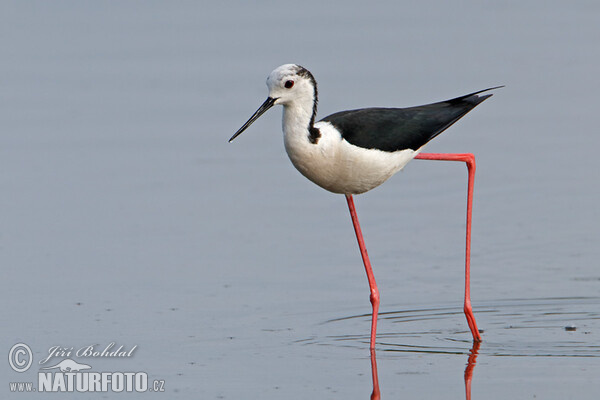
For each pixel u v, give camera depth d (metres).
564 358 9.71
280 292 11.59
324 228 13.55
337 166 10.06
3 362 9.81
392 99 17.17
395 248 12.88
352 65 18.67
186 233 13.34
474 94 11.16
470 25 20.78
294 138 9.95
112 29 20.94
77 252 12.66
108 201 14.37
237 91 18.16
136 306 11.13
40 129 16.86
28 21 21.22
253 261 12.47
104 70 19.16
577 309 11.01
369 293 11.63
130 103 17.86
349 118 10.23
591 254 12.45
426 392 8.98
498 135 16.41
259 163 15.85
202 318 10.85
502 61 18.94
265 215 13.97
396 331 10.58
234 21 21.19
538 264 12.24
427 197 14.54
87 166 15.59
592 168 15.12
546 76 18.36
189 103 17.81
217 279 11.93
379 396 8.91
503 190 14.62
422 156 10.83
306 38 20.12
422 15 21.44
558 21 20.95
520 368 9.50
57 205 14.19
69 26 21.02
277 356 9.90
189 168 15.60
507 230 13.30
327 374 9.45
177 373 9.49
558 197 14.26
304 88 9.84
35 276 11.94
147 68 19.17
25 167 15.48
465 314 10.41
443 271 12.18
